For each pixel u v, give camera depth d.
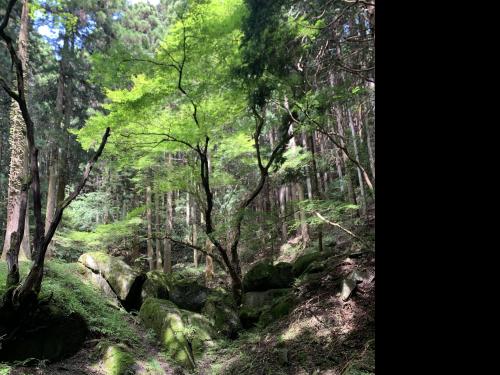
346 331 5.65
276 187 16.16
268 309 7.71
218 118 8.14
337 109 13.45
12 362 5.07
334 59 7.14
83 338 6.07
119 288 8.70
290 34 6.66
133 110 7.21
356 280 6.49
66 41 12.70
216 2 6.84
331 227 13.77
